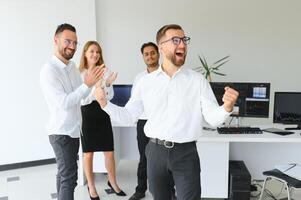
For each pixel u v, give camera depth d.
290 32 4.38
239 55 4.47
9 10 3.90
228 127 3.05
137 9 4.41
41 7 4.04
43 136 4.27
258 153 3.39
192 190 1.77
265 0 4.34
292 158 3.37
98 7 4.39
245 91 3.01
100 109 3.00
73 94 2.21
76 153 2.43
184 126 1.74
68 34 2.29
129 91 3.43
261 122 3.90
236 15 4.40
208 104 1.73
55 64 2.31
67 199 2.35
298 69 4.46
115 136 3.92
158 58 2.98
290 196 2.89
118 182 3.62
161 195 1.87
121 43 4.48
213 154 2.89
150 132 1.82
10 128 4.07
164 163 1.78
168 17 4.43
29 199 3.18
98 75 2.21
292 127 3.21
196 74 1.79
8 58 3.96
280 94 3.07
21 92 4.08
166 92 1.76
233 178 2.90
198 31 4.45
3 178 3.79
